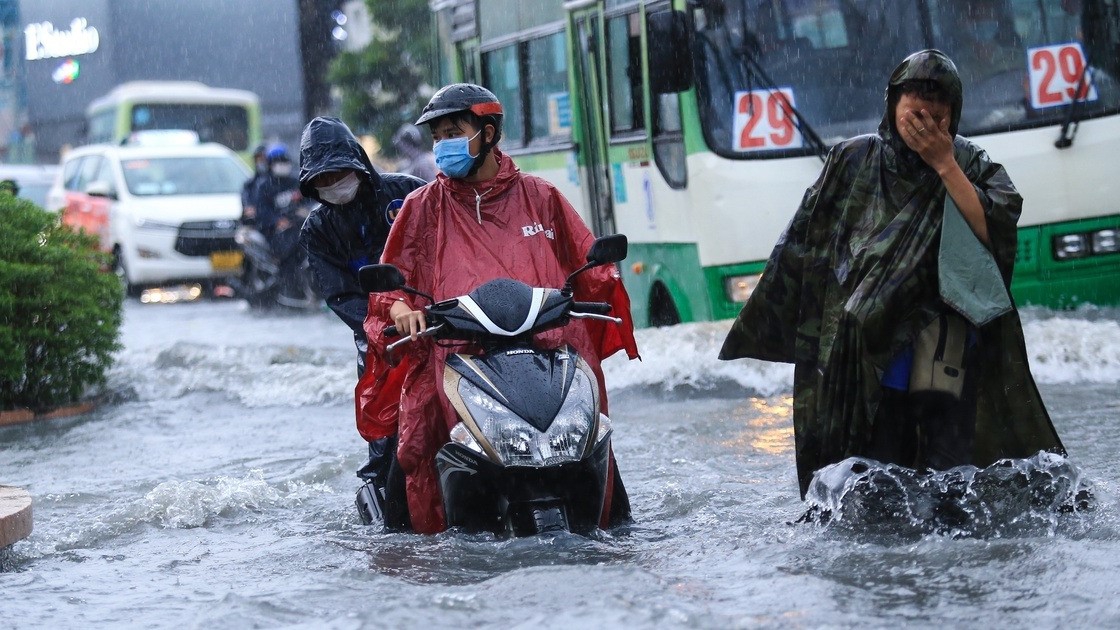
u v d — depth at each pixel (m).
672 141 36.28
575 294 18.70
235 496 22.48
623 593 14.87
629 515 19.00
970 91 34.84
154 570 18.19
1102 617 13.50
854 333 16.83
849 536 16.98
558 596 14.84
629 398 31.27
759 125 34.34
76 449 29.06
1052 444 17.12
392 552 17.89
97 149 79.19
